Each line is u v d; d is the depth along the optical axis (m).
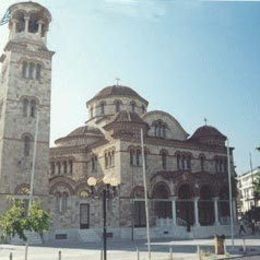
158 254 35.22
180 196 62.03
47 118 55.28
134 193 57.62
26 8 57.69
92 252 37.94
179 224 60.84
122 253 36.72
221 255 33.78
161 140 62.97
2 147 51.06
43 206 51.72
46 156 53.75
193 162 66.00
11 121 52.47
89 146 67.25
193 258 32.19
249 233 65.81
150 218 58.41
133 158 59.28
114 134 59.38
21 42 56.22
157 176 60.00
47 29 59.19
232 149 71.88
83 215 56.22
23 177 51.41
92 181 29.59
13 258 33.56
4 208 48.97
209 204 65.50
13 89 53.84
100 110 75.88
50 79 57.19
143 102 77.62
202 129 72.00
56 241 50.97
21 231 27.48
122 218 55.59
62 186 55.38
